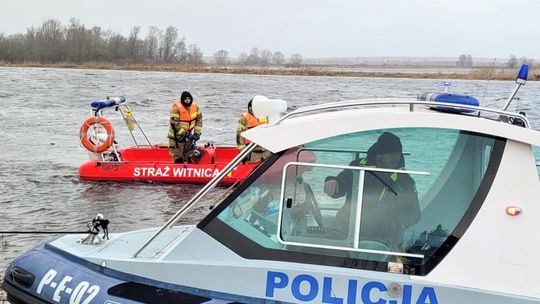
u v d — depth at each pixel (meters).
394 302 3.31
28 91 41.78
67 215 10.52
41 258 3.99
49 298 3.76
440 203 3.45
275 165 3.57
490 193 3.36
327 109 3.70
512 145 3.36
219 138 20.38
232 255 3.53
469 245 3.35
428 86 57.84
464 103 3.69
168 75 80.44
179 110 13.99
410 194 3.47
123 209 11.09
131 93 41.72
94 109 14.05
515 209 3.32
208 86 53.16
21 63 113.19
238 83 60.38
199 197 3.76
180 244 3.60
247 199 3.58
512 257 3.32
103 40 119.81
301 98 39.91
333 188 3.54
